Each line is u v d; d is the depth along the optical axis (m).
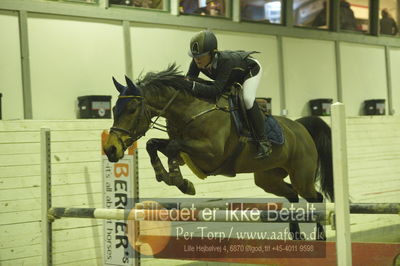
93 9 6.91
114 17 7.10
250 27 8.59
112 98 7.11
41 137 5.14
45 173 5.11
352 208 4.03
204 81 4.75
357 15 10.31
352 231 8.56
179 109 4.57
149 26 7.48
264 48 8.80
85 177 6.34
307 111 9.38
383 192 9.54
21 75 6.32
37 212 5.91
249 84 4.87
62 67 6.67
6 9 6.22
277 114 8.91
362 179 9.23
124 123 4.29
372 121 9.70
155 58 7.52
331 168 5.98
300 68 9.29
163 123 7.09
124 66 7.22
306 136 5.70
